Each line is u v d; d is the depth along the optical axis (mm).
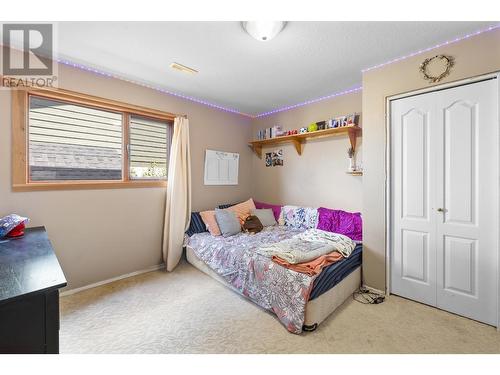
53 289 875
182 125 3041
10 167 2006
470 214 1880
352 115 2809
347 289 2223
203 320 1921
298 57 2137
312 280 1760
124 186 2697
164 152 3125
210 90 2973
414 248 2170
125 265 2730
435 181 2037
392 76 2203
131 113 2764
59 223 2266
